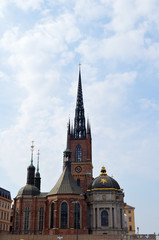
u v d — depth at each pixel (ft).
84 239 308.60
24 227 387.96
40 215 393.09
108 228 378.12
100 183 407.85
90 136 498.69
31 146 448.24
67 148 431.02
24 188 412.98
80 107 529.86
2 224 402.11
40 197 399.85
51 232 351.25
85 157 479.41
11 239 311.27
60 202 361.10
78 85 554.46
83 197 369.09
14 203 409.69
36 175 500.74
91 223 391.45
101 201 391.24
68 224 348.79
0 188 404.16
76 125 513.04
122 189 434.30
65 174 399.24
